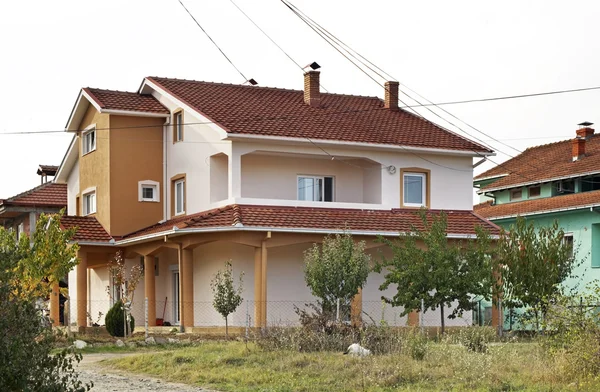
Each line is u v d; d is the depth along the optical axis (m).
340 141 32.28
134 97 36.38
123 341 27.47
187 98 34.22
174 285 34.47
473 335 23.19
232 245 31.00
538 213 38.44
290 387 17.78
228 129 30.70
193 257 32.91
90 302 37.09
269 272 31.27
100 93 36.31
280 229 29.38
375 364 19.22
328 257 26.83
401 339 21.91
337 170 34.25
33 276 26.34
